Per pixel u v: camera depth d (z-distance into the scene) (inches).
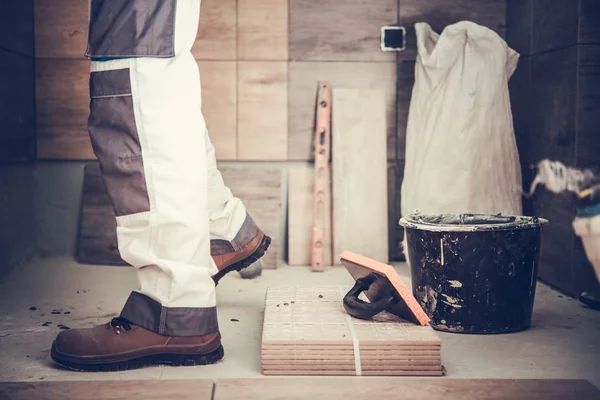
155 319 100.3
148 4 97.5
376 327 105.3
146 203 97.3
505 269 118.1
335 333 102.0
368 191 176.4
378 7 179.9
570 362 105.9
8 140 162.6
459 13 180.7
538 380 95.9
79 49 180.4
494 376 100.0
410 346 98.7
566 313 133.0
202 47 179.5
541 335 119.4
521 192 163.3
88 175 180.2
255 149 181.3
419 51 168.6
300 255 177.0
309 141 181.6
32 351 110.0
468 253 117.4
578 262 141.6
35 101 180.9
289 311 113.9
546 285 155.3
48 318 128.9
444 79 164.1
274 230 174.7
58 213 182.9
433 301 121.2
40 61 180.5
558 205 149.6
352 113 177.6
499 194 159.9
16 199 168.6
